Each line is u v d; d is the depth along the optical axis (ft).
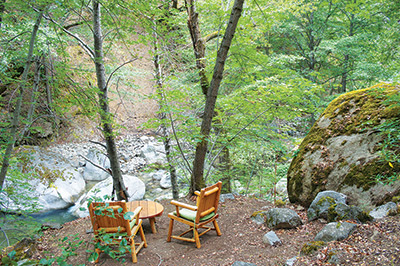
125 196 20.95
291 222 12.77
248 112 20.89
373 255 8.27
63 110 16.85
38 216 27.04
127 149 45.06
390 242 8.62
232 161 29.14
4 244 17.08
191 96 22.09
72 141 40.29
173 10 18.38
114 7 14.15
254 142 24.18
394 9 33.91
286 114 19.42
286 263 9.31
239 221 14.89
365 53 36.47
